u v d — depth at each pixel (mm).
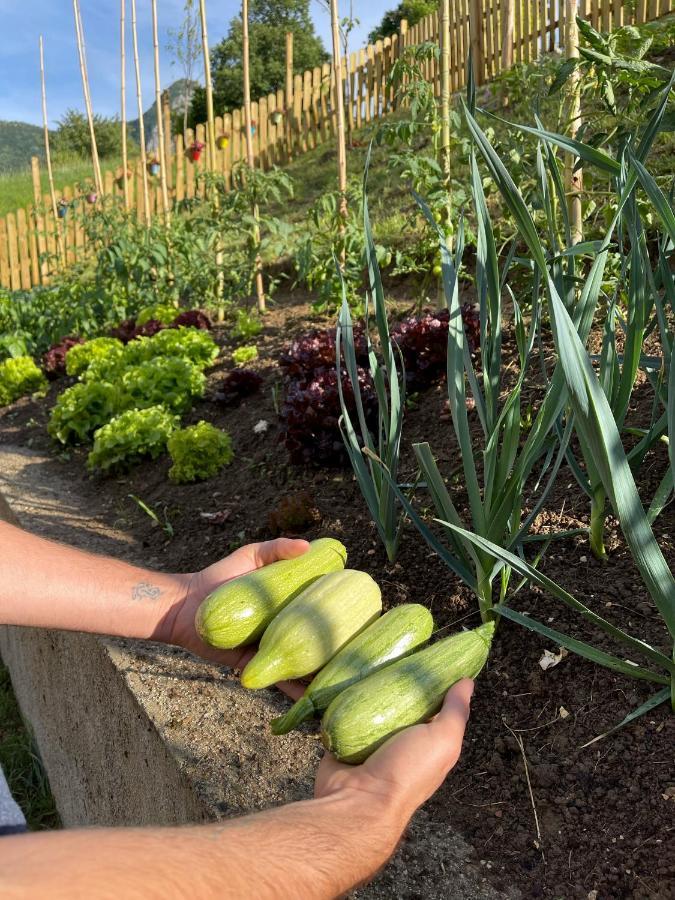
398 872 1373
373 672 1243
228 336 5723
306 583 1451
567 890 1291
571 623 1785
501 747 1592
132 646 2182
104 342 6066
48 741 3240
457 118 3938
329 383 3271
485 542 1406
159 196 10672
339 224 4859
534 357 3121
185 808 1669
